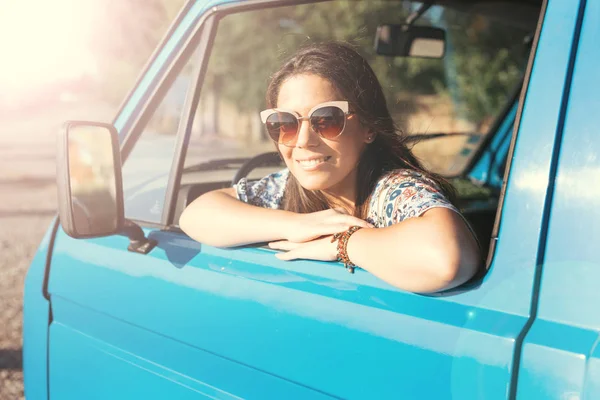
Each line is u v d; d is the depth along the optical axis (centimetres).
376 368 133
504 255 123
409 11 373
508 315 120
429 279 126
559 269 116
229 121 2059
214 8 185
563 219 116
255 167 241
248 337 155
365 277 141
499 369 117
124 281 186
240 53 1850
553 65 120
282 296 150
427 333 127
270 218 160
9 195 1266
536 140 120
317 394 143
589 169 114
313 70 161
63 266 208
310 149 161
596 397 106
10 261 743
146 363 181
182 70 198
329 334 141
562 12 121
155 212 196
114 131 169
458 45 1111
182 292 171
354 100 162
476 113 1078
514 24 374
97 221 167
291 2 177
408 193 152
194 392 168
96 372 196
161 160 199
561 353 111
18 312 573
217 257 169
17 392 423
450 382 123
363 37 216
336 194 175
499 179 338
